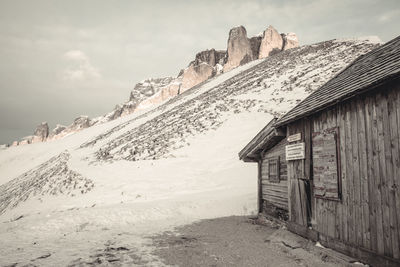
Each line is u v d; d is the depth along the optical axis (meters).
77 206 20.56
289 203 9.36
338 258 6.46
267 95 40.75
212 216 14.02
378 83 5.52
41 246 8.96
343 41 57.00
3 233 10.98
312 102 8.78
